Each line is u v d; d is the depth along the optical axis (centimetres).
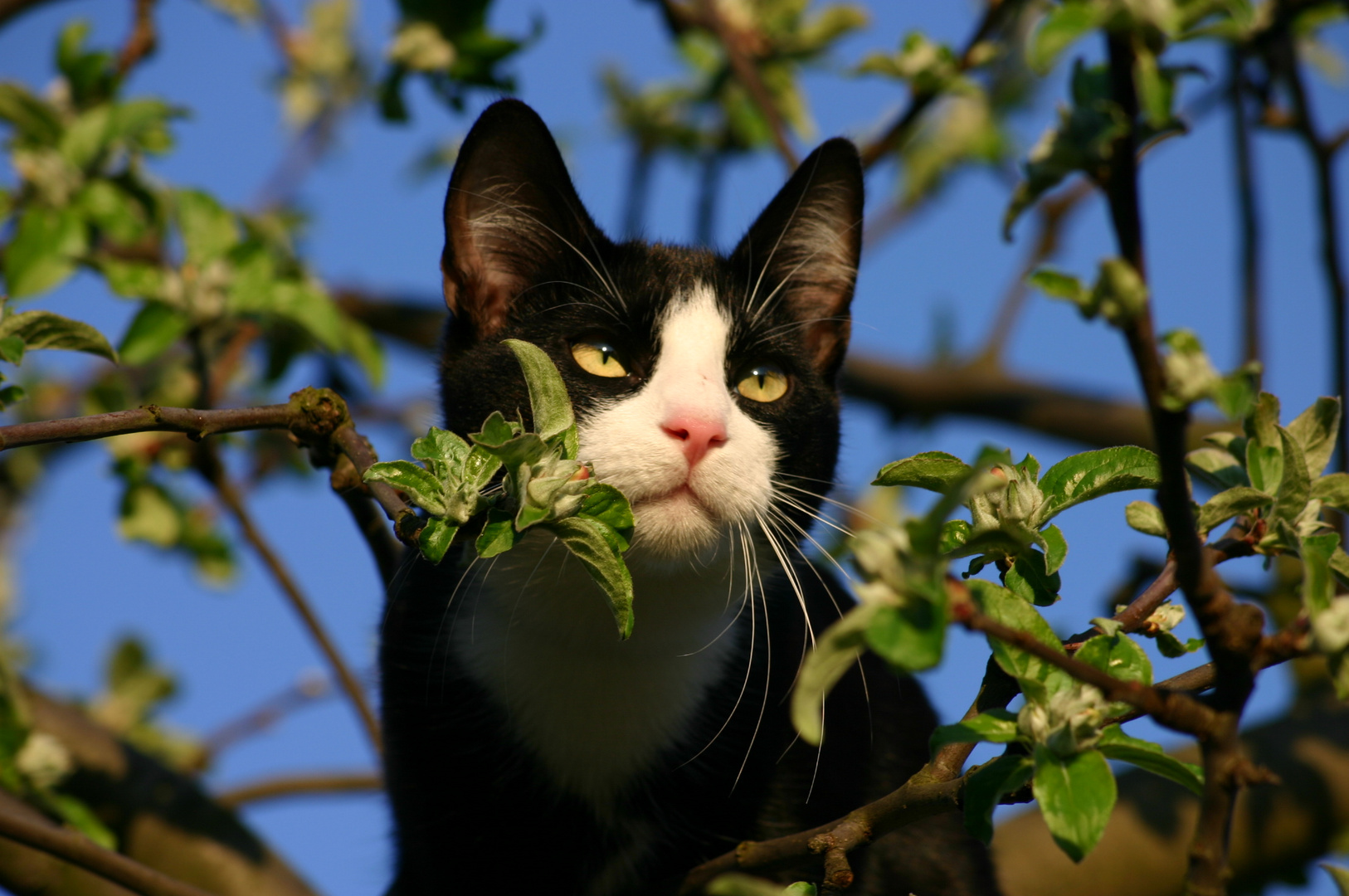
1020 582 213
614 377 332
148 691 521
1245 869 399
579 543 199
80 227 388
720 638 345
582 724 334
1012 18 518
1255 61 429
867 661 373
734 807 333
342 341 434
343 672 384
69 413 504
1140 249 150
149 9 431
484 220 353
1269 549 204
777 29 514
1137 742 183
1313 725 420
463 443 209
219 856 400
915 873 359
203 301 379
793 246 385
